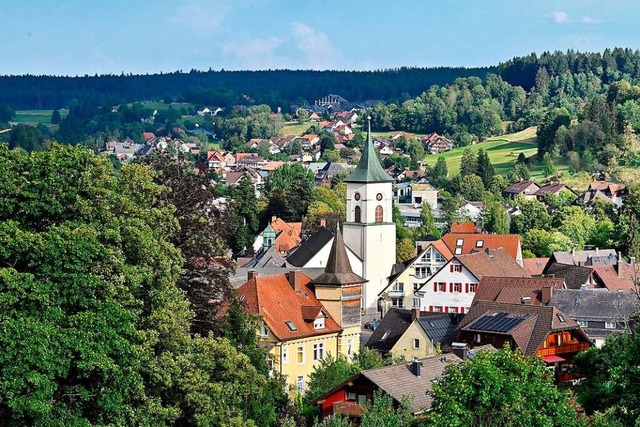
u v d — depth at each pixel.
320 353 123.62
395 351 130.12
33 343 66.56
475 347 115.12
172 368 77.06
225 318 98.81
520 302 142.88
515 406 70.06
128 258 80.88
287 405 93.50
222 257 102.31
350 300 127.38
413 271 195.62
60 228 73.56
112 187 85.31
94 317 70.56
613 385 82.50
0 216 76.75
